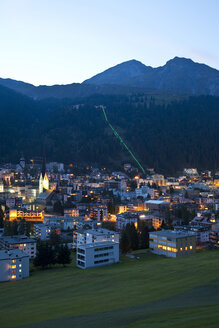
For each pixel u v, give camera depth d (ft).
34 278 508.53
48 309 320.29
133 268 521.65
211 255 569.64
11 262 515.50
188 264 492.54
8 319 294.05
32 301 372.38
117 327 224.12
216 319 202.39
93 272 522.06
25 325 265.34
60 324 256.11
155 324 211.41
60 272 545.03
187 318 214.69
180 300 297.12
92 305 318.04
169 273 441.27
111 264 601.21
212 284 348.38
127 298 333.01
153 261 599.98
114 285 413.18
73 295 382.83
